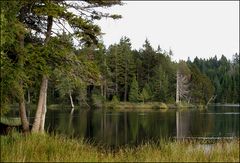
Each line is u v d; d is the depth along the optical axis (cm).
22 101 1792
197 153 1138
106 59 8662
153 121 4331
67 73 1927
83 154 1095
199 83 9531
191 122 4281
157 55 9388
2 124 1988
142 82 9119
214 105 11488
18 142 1143
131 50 9688
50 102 8000
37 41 1936
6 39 1375
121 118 4756
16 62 1619
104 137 2800
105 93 8250
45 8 1728
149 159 1084
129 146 2308
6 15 1366
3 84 1362
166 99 8550
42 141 1155
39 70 1736
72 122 3972
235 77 13912
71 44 1897
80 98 7725
